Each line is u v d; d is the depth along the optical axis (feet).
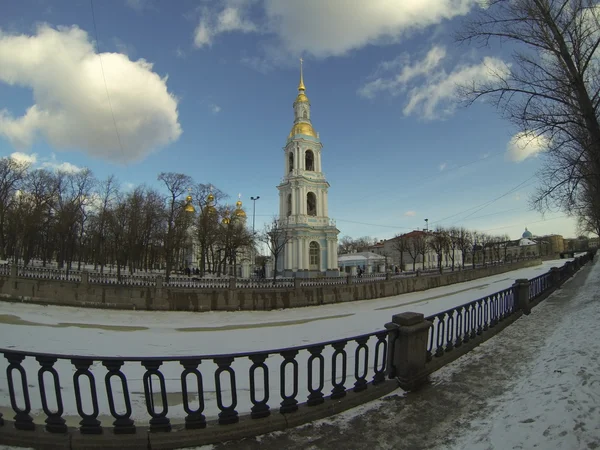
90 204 150.92
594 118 29.25
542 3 31.42
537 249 407.23
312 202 178.29
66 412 23.34
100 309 75.72
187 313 77.56
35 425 13.43
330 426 14.33
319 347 15.80
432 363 20.52
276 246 147.95
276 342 49.42
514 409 14.76
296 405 15.03
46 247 161.68
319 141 180.04
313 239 166.40
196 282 89.45
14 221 142.92
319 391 15.64
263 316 76.95
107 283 78.43
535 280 47.78
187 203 145.38
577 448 11.50
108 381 13.16
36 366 34.76
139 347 46.44
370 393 16.80
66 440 12.66
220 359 13.93
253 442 13.17
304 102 182.60
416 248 247.70
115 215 146.00
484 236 323.16
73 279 81.35
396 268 204.74
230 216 159.84
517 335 28.76
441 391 17.60
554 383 16.66
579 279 74.84
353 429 14.07
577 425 12.67
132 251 140.56
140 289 77.97
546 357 21.34
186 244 157.99
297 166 173.17
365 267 223.30
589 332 24.50
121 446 12.61
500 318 32.68
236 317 75.41
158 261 204.95
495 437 12.77
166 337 53.52
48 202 140.36
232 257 165.17
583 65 30.73
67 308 74.38
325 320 69.72
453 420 14.56
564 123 31.71
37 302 76.33
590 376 16.55
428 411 15.47
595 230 102.73
